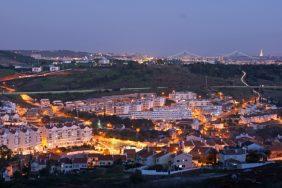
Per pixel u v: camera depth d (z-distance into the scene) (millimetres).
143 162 188625
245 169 154000
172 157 180250
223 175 140000
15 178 165625
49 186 143750
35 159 199250
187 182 131625
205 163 183000
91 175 159750
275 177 128250
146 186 132625
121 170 169875
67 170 187750
